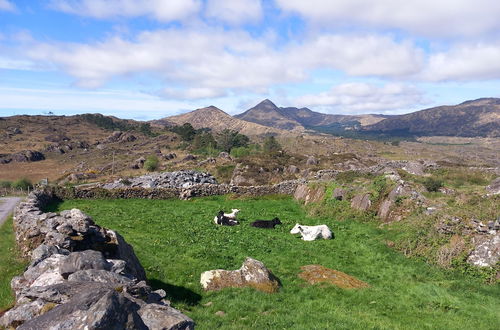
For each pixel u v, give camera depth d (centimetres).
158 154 15312
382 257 2161
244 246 2242
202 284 1575
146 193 3969
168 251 2002
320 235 2555
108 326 640
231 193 4266
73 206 3344
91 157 16538
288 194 4344
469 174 4544
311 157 7381
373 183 3266
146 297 948
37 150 17462
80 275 961
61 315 706
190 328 761
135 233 2381
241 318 1279
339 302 1512
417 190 3083
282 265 1952
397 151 14838
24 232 1891
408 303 1550
